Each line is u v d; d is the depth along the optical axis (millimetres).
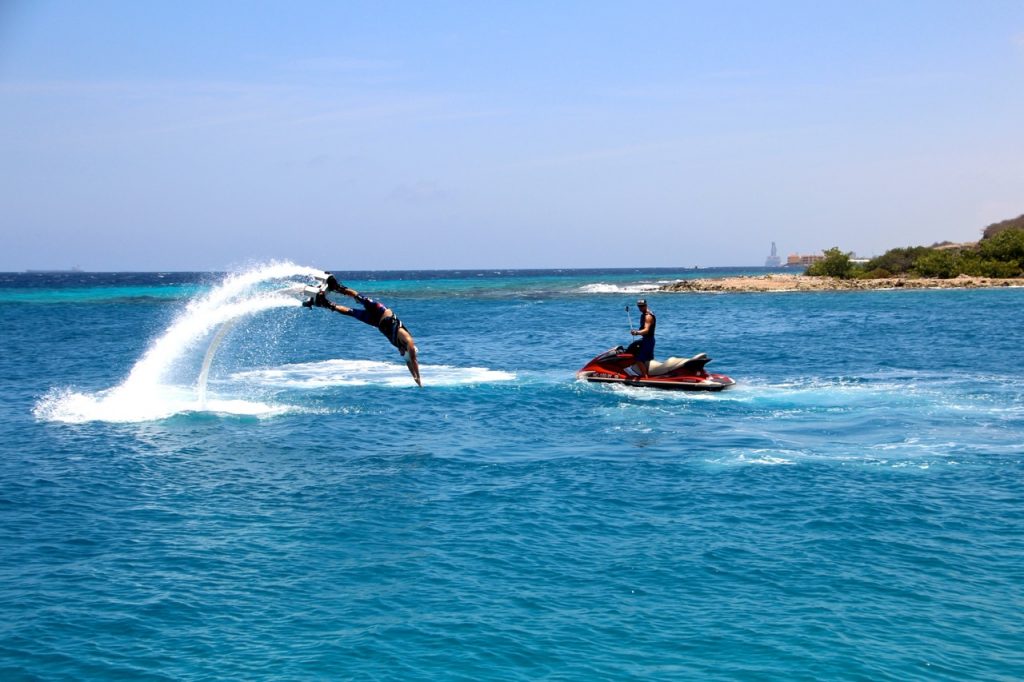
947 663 6703
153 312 60438
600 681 6457
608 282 130500
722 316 50156
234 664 6727
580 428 16234
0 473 12578
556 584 8297
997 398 18875
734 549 9195
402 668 6656
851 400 18938
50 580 8398
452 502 11117
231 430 15992
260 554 9164
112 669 6641
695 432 15680
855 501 10891
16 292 101188
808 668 6629
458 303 72250
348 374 24297
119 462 13375
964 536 9531
